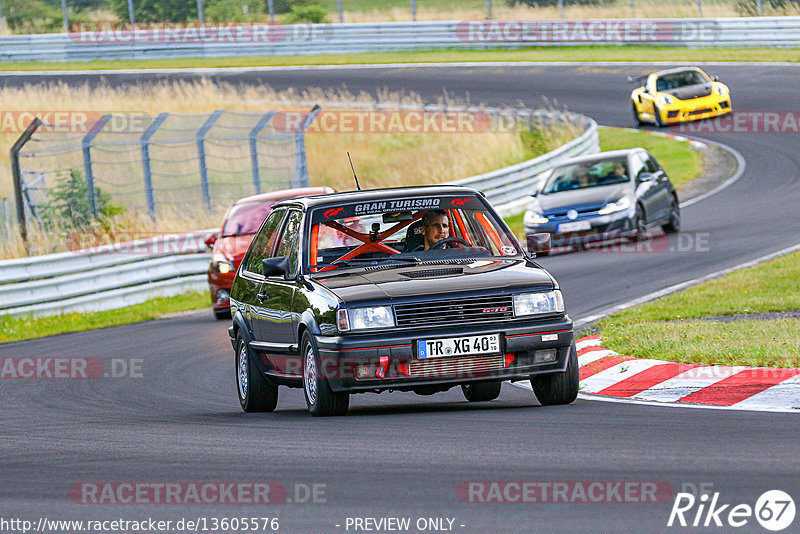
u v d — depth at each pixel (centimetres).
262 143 11419
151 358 4994
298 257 3269
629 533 1769
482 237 3347
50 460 2689
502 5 17625
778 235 6712
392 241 3362
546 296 2992
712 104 11338
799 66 13362
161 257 7644
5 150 11044
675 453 2284
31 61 16700
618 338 4053
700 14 16125
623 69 14125
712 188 9244
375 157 11256
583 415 2841
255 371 3481
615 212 6994
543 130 11506
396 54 15888
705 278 5519
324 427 2878
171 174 10631
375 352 2878
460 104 12638
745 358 3416
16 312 6831
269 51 16312
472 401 3484
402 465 2322
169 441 2861
